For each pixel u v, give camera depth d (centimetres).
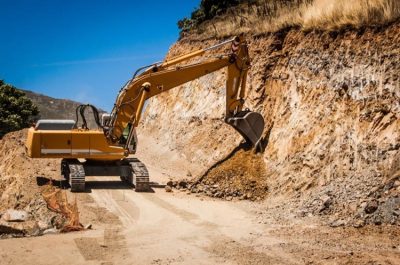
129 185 2312
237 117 2275
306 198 1817
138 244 1407
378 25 1956
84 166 2288
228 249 1348
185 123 3331
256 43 2709
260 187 2064
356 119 1878
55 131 2236
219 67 2295
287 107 2289
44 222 1677
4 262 1252
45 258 1284
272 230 1525
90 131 2255
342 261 1205
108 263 1249
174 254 1316
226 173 2194
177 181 2291
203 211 1816
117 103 2230
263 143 2275
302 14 2511
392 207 1518
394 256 1237
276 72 2469
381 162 1705
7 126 5344
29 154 2245
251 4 3528
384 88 1827
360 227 1488
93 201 1962
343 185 1738
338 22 2153
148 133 4009
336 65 2067
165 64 2264
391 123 1756
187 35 4162
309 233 1467
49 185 2208
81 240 1444
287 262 1225
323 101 2070
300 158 2012
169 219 1698
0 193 2584
